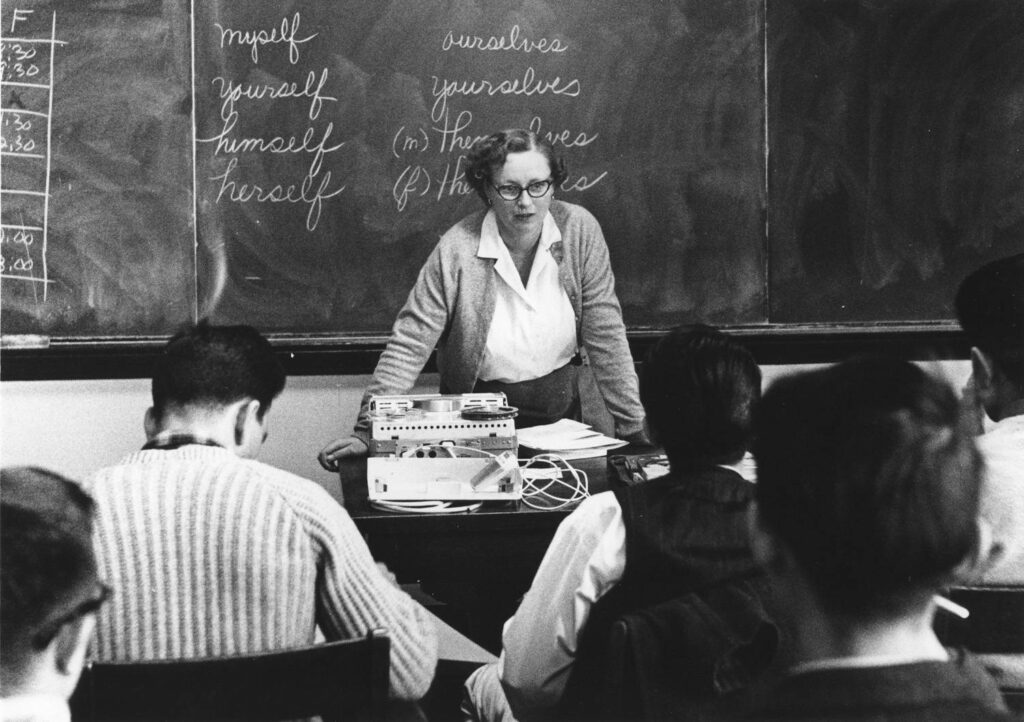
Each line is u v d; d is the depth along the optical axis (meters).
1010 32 3.56
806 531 0.81
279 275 3.40
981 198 3.61
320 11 3.33
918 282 3.62
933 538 0.79
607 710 1.45
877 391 0.84
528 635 1.58
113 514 1.36
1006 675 1.38
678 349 1.57
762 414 0.86
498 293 2.88
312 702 1.30
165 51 3.29
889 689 0.77
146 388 3.40
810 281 3.58
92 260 3.33
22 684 0.90
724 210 3.53
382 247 3.43
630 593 1.53
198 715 1.26
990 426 1.70
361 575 1.45
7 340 3.31
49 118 3.27
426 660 1.52
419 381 3.51
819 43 3.51
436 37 3.38
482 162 2.77
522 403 2.92
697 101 3.48
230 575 1.37
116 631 1.35
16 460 3.36
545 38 3.42
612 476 2.39
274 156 3.36
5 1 3.23
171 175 3.33
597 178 3.48
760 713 0.80
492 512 2.15
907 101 3.55
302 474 3.51
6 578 0.88
